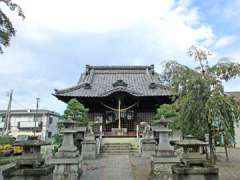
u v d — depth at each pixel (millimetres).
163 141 13289
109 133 28500
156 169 12703
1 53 9898
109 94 29781
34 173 8234
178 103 12102
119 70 38062
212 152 11453
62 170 12531
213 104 10930
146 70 37469
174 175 8969
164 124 13898
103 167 15914
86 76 36812
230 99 11398
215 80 11305
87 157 19234
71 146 13086
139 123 31781
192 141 9188
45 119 55844
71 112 22094
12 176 8211
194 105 11344
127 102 31844
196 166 8836
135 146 23016
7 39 9617
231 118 11336
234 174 12859
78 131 18328
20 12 9789
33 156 8805
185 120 11531
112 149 22375
